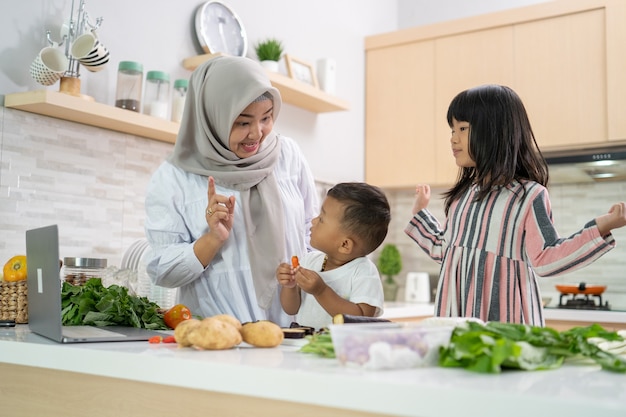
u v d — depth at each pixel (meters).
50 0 2.29
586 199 3.68
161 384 1.02
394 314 3.13
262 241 1.74
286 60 3.21
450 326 0.97
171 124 2.48
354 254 1.51
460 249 1.74
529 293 1.66
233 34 2.98
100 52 2.21
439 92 3.81
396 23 4.44
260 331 1.09
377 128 4.02
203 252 1.57
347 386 0.78
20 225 2.15
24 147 2.17
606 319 3.10
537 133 3.49
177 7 2.77
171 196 1.71
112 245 2.45
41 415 1.19
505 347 0.83
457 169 3.72
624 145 3.39
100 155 2.41
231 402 0.94
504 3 4.04
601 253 1.39
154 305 1.60
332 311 1.40
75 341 1.15
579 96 3.39
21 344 1.17
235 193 1.75
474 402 0.70
